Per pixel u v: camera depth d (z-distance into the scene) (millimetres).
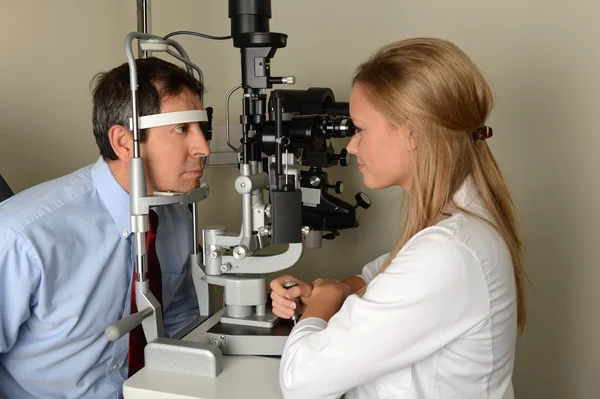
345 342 945
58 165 2033
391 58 1006
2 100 1943
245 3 1197
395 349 929
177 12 2021
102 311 1312
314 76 1946
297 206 1177
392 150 1014
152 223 1375
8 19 1926
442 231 955
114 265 1316
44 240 1211
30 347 1275
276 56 1965
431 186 1000
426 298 914
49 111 1999
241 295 1250
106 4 2012
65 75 2002
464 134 1015
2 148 1961
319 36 1925
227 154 1957
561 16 1729
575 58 1734
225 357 1188
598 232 1777
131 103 1220
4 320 1208
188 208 1538
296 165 1272
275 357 1191
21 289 1194
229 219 2074
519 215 1834
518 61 1778
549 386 1871
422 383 976
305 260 2033
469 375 966
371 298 956
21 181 2000
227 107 1299
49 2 1958
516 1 1757
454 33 1816
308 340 997
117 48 2041
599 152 1749
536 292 1850
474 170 1041
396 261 965
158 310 1171
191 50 2025
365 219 1972
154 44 1198
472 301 928
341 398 1119
